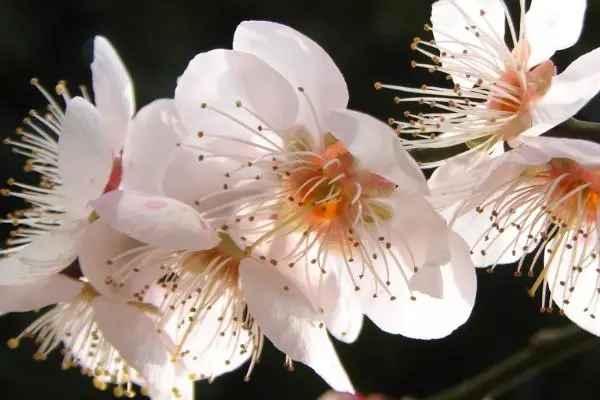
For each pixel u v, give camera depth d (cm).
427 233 21
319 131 21
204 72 21
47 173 22
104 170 21
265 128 21
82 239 21
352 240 21
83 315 22
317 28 32
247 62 21
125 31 34
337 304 21
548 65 22
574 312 22
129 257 21
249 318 22
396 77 32
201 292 21
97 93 21
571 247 21
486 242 22
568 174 21
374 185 21
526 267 27
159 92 33
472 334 32
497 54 22
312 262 21
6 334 32
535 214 22
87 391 32
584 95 21
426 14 32
